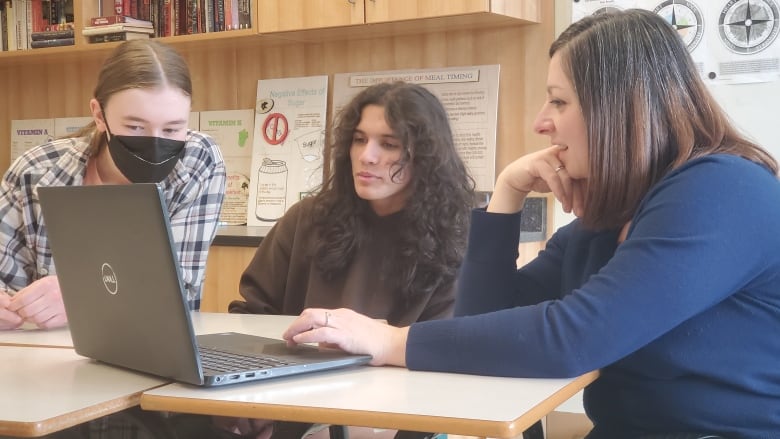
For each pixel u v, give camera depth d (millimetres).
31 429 1056
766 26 2879
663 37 1393
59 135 4234
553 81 1452
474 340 1276
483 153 3311
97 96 2082
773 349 1309
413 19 3100
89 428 1574
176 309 1203
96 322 1398
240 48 3832
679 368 1316
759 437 1294
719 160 1298
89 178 2158
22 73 4324
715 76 2963
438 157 1986
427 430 1028
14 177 2098
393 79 3498
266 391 1184
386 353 1349
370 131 1988
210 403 1132
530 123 3266
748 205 1263
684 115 1372
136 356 1326
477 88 3334
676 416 1325
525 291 1705
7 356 1513
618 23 1406
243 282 2248
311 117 3658
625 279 1238
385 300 1999
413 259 1970
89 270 1375
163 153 2055
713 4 2951
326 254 2043
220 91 3893
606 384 1413
